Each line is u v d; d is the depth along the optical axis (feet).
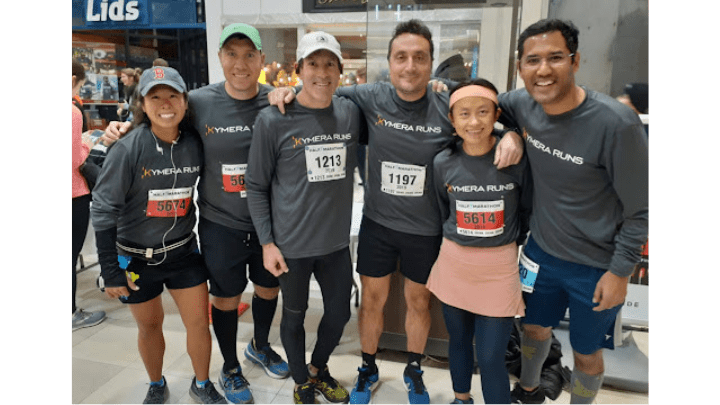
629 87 6.75
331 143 5.60
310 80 5.19
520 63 4.61
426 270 6.15
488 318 5.40
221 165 5.98
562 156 4.76
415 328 6.48
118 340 7.94
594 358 5.48
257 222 5.71
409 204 5.88
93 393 6.80
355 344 8.21
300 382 6.38
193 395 6.71
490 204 5.26
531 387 6.10
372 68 7.14
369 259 6.35
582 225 4.92
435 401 6.61
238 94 5.96
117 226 5.79
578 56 4.51
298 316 6.07
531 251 5.50
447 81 6.21
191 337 6.34
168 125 5.33
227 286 6.39
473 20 6.79
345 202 5.86
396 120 5.76
